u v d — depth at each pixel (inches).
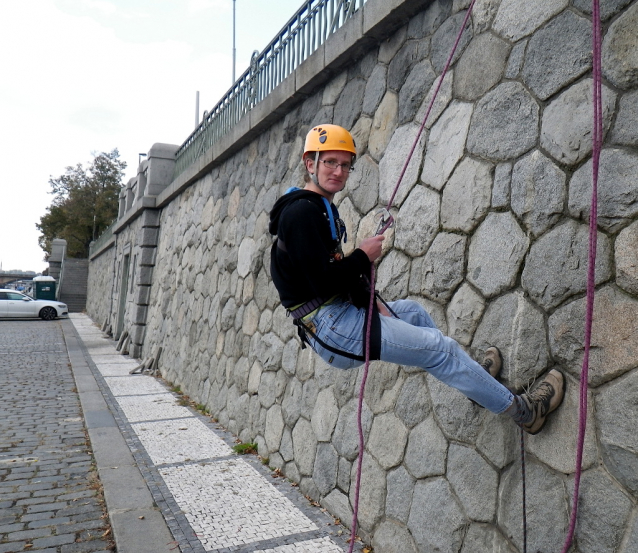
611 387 80.3
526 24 103.9
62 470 189.9
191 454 205.2
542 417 87.6
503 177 105.4
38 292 1322.6
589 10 90.3
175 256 406.0
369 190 155.1
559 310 90.6
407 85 141.9
